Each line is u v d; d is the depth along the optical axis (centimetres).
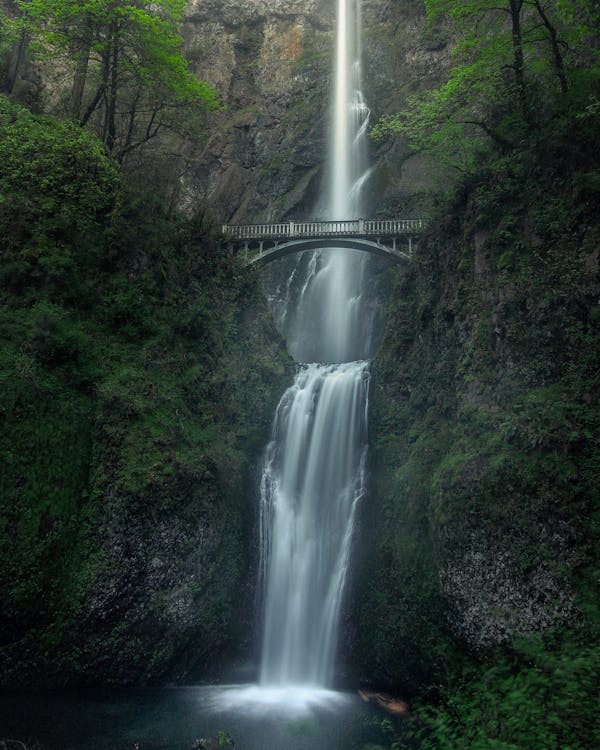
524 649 789
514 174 1753
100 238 2005
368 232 2905
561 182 1599
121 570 1560
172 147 4591
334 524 1930
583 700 638
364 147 4197
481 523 1352
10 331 1684
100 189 2080
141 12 2394
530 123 1805
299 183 4284
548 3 2177
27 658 1456
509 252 1658
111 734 1259
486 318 1683
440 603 1455
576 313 1438
